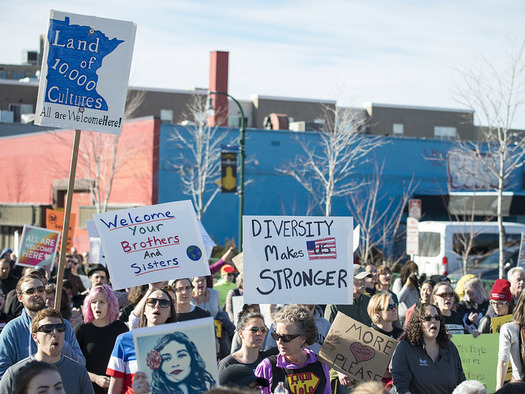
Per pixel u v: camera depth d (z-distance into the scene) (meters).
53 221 17.52
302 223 7.71
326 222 7.73
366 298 9.66
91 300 7.65
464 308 10.33
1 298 8.68
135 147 38.59
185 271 7.82
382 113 63.34
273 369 6.47
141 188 38.19
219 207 38.06
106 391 7.61
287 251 7.64
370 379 7.07
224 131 38.19
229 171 26.58
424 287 10.41
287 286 7.58
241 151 26.56
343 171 38.12
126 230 7.75
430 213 38.34
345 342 7.16
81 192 43.25
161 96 60.66
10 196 50.25
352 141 35.53
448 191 37.84
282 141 38.62
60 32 7.55
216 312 9.81
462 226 26.66
